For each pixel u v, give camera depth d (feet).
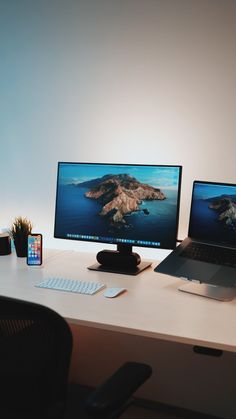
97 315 5.04
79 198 7.09
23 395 4.14
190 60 6.96
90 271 6.72
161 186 6.57
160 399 7.67
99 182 6.96
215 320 4.91
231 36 6.69
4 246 7.64
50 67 7.81
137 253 7.50
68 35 7.60
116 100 7.48
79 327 8.02
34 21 7.78
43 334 3.84
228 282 5.52
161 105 7.23
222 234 6.15
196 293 5.70
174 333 4.57
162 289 5.92
